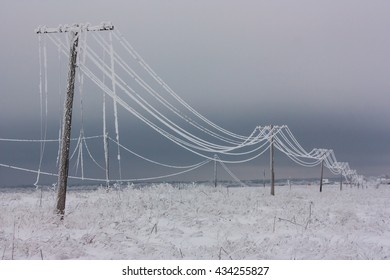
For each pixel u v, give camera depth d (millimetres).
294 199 31859
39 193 32375
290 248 12977
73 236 13547
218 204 22984
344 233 16578
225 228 16438
